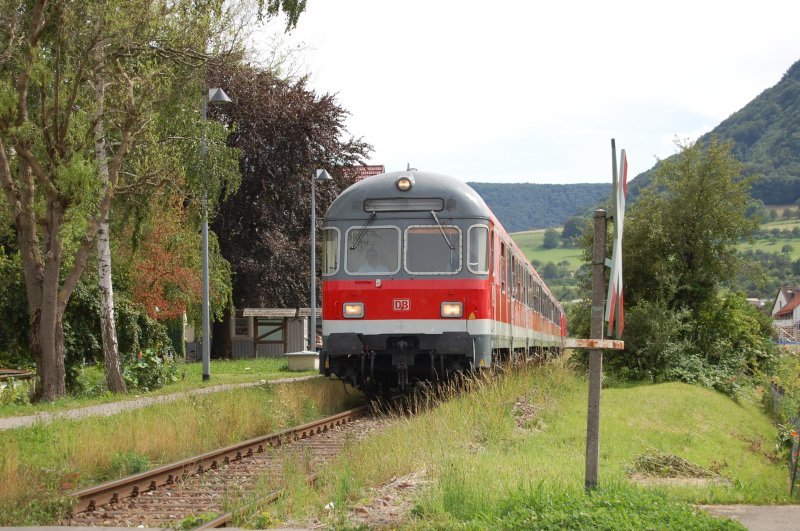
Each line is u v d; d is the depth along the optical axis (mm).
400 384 19109
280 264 45125
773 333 35250
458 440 13422
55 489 10141
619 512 7906
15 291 28312
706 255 30953
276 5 23891
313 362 36594
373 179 18984
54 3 21172
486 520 8188
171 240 35188
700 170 30969
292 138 44281
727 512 9297
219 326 49312
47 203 22297
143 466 12578
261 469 12594
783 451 18766
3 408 19922
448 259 18500
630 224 31250
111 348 24703
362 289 18547
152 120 23641
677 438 17453
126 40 22312
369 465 11172
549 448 13664
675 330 28812
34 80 20688
